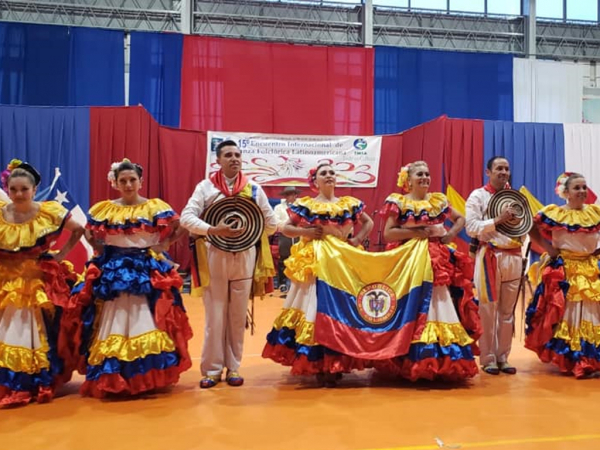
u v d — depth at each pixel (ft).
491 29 49.78
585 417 10.00
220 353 12.35
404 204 12.63
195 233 11.84
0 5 42.73
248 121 36.94
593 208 13.75
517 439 8.84
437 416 10.03
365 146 34.12
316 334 11.89
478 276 13.50
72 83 36.27
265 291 13.05
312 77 37.65
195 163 33.01
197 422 9.72
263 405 10.74
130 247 11.51
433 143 30.89
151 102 36.29
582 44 50.49
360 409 10.47
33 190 11.31
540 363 14.60
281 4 47.01
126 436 9.02
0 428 9.43
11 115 27.02
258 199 12.62
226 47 36.78
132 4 44.75
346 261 12.39
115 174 11.84
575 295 13.28
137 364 11.03
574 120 42.55
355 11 47.98
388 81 39.63
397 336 11.97
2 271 11.03
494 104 41.27
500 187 13.79
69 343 11.57
